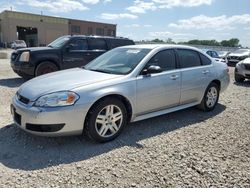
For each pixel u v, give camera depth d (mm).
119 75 4480
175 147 4090
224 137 4570
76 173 3275
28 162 3525
